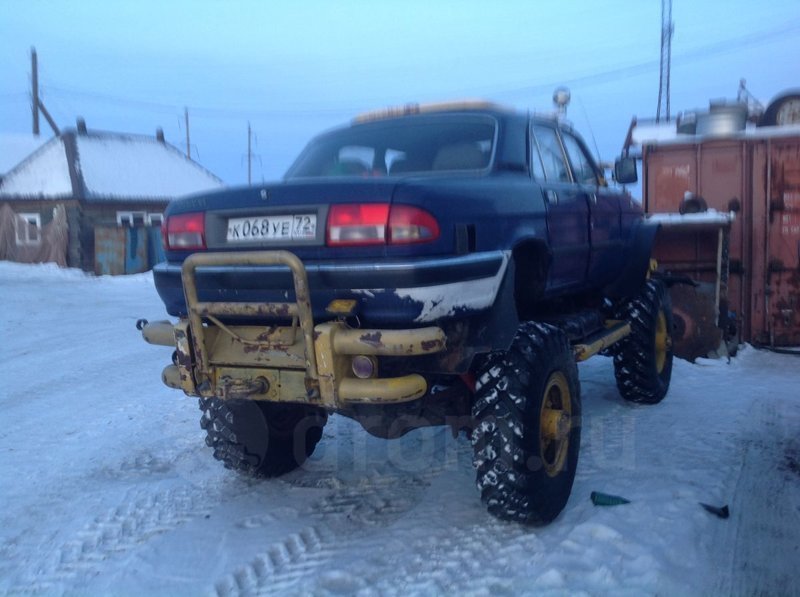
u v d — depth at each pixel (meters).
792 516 4.23
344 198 3.44
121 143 29.52
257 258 3.42
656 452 5.21
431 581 3.52
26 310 14.04
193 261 3.57
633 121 13.88
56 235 25.58
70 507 4.52
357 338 3.34
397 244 3.35
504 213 3.90
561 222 4.60
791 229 8.92
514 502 3.81
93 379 8.13
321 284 3.42
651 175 9.54
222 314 3.60
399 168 4.49
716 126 9.20
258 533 4.09
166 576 3.67
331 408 3.79
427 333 3.32
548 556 3.69
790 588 3.46
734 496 4.48
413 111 4.87
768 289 9.00
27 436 6.07
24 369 8.75
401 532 4.04
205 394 3.79
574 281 4.99
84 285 19.64
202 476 4.96
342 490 4.67
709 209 9.12
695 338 8.52
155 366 8.74
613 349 6.33
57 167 26.67
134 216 27.23
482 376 3.87
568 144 5.45
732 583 3.49
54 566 3.80
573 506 4.27
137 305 15.05
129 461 5.36
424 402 4.03
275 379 3.65
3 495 4.76
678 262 8.89
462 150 4.40
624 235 5.91
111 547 4.00
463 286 3.46
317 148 4.95
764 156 8.99
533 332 4.03
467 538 3.93
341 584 3.54
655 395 6.40
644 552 3.68
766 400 6.64
